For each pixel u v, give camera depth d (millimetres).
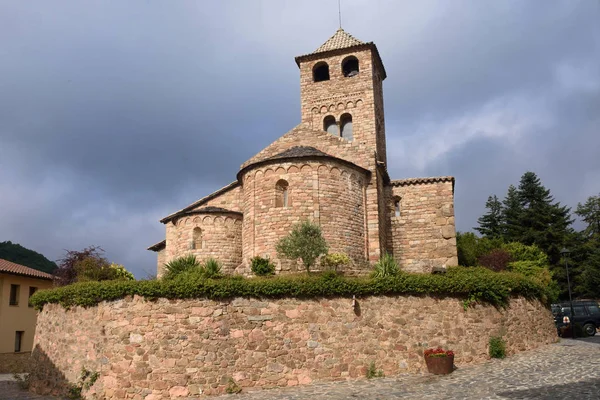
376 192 29312
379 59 43938
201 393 18234
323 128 41312
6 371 37375
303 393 17172
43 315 24344
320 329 19344
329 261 23906
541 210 60406
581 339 27359
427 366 18812
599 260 54750
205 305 19078
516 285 21578
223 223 29969
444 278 20156
